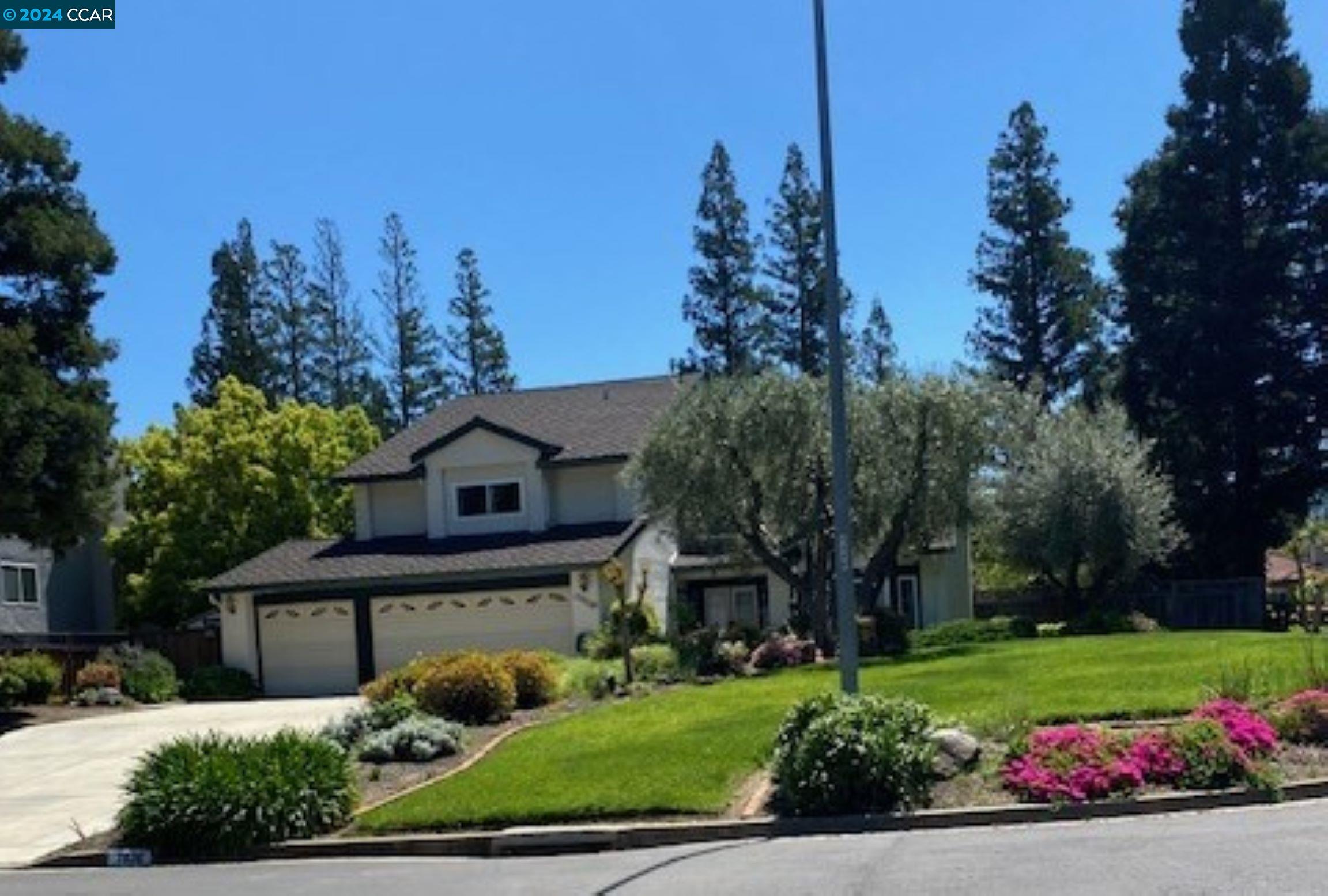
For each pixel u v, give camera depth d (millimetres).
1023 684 17797
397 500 35906
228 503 41219
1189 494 42438
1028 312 52938
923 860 9797
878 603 35125
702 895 9023
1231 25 43094
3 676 28828
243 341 61156
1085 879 8578
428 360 62781
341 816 13633
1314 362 42125
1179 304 42844
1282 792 12172
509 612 32062
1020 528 32781
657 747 15016
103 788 18062
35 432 25734
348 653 33312
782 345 54656
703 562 34906
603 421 35812
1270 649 19875
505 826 12836
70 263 28156
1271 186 42500
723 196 54969
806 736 12609
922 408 27438
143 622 40750
